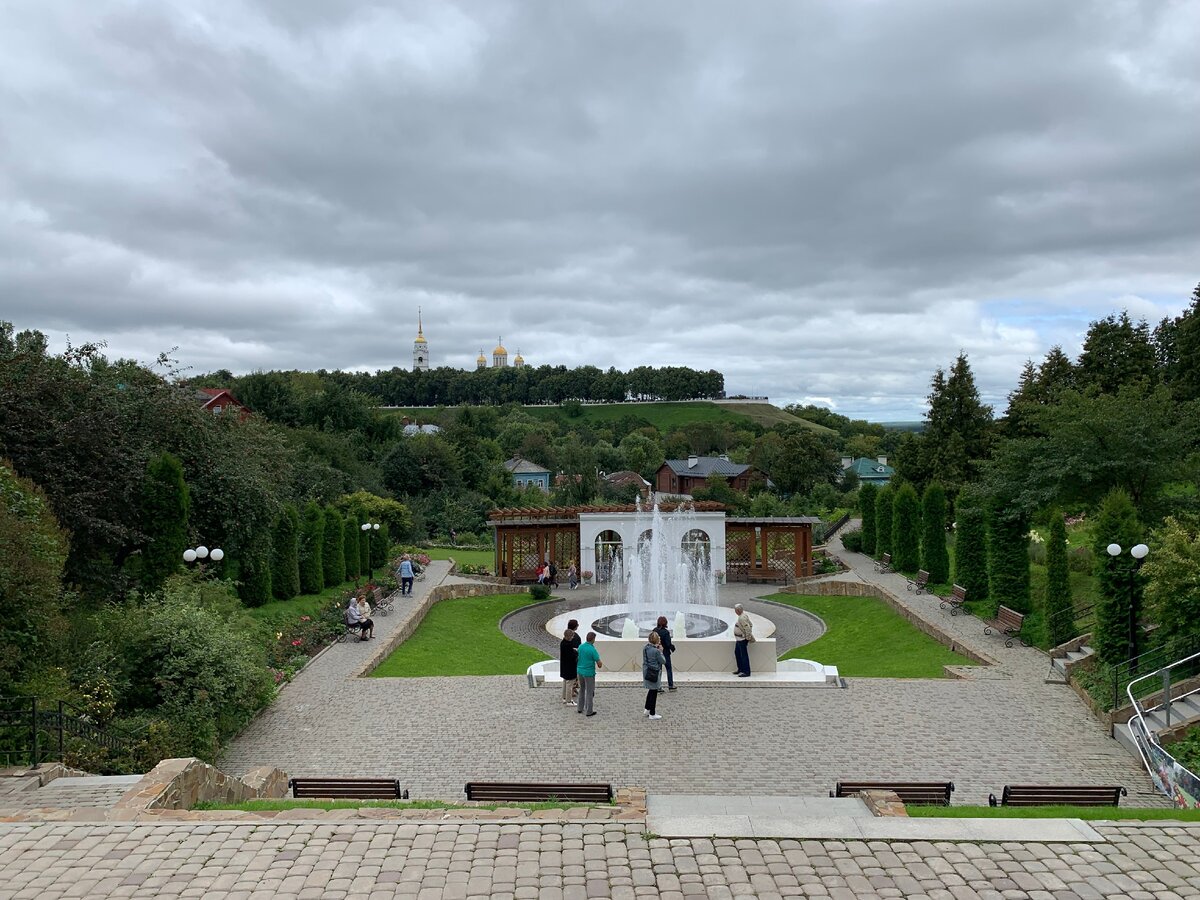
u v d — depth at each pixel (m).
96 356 22.06
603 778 11.60
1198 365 35.50
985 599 24.34
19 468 17.66
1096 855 7.05
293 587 25.84
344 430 62.56
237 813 7.86
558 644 23.50
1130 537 15.85
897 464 43.81
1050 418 23.97
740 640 17.00
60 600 13.85
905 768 11.84
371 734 13.75
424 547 45.28
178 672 12.94
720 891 6.42
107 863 6.83
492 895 6.35
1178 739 12.16
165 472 18.56
